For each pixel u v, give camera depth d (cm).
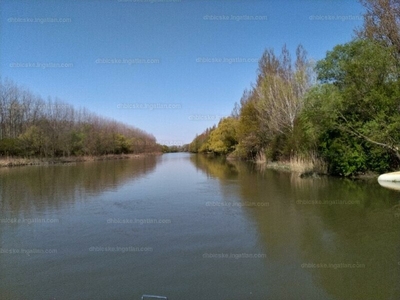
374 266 557
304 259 594
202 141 8388
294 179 1720
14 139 3506
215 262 586
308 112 1670
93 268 566
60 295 470
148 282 507
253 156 3747
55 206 1098
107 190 1462
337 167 1720
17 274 546
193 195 1300
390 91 1448
